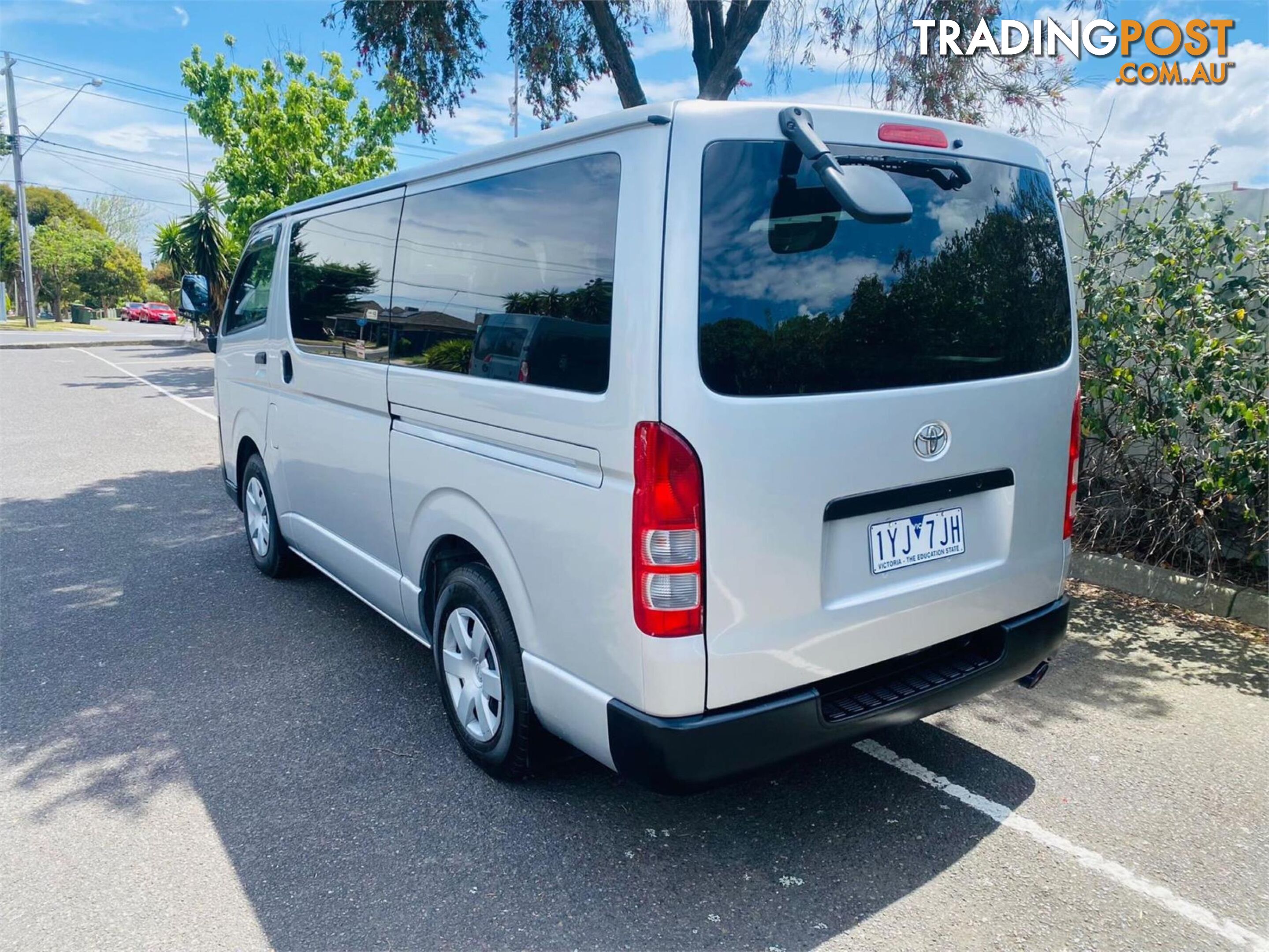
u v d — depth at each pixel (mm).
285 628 4805
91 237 63344
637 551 2381
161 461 9578
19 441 10766
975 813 3105
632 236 2404
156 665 4352
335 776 3350
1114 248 5148
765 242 2434
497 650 3084
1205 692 3994
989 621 2984
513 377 2877
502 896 2686
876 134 2633
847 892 2697
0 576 5727
